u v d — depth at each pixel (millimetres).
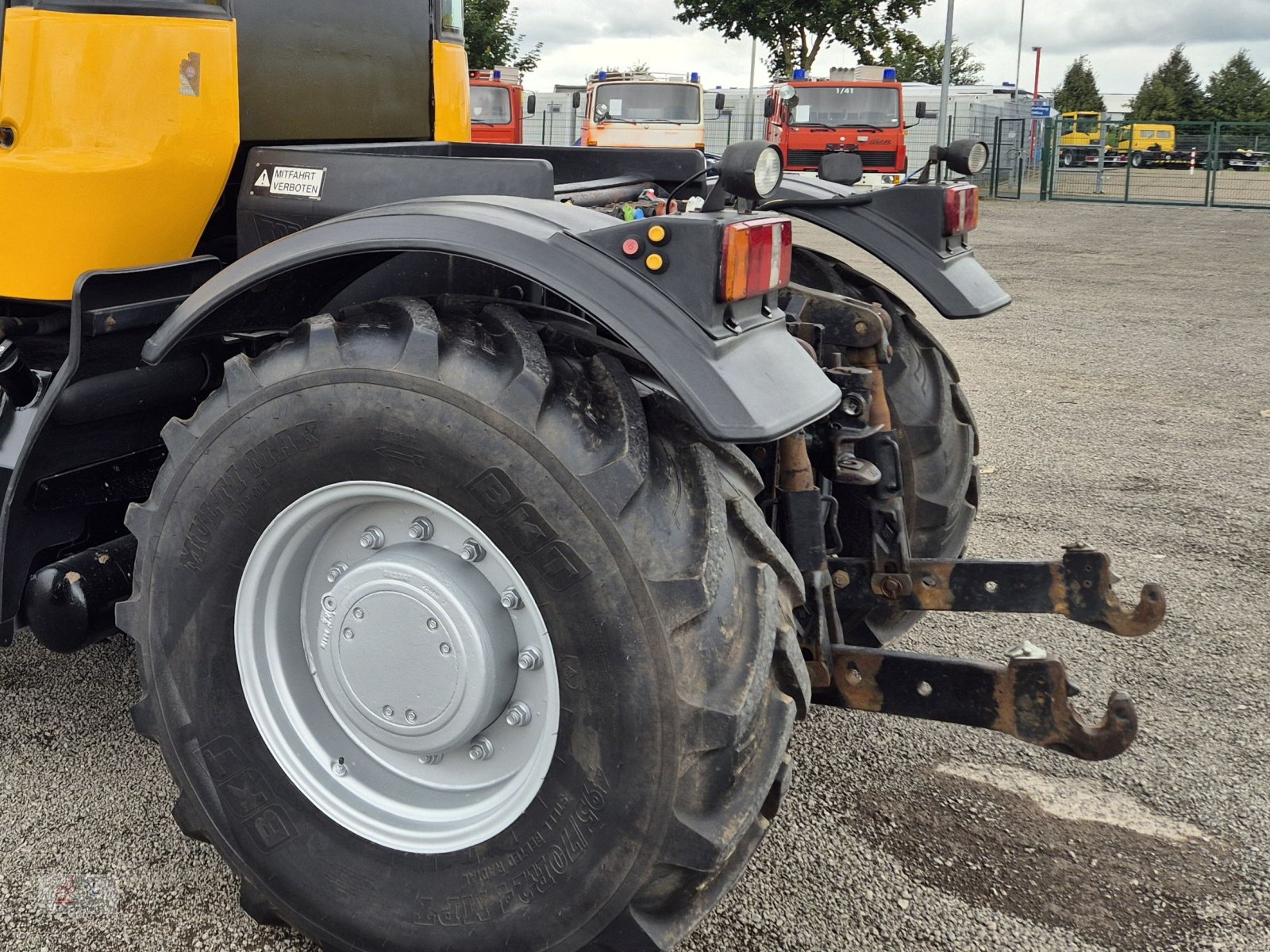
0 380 2369
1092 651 3279
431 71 3199
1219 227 17734
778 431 1619
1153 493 4699
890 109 24094
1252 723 2889
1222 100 65812
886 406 2508
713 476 1757
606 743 1674
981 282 2975
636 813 1662
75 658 3146
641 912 1720
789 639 1751
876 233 2955
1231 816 2500
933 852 2367
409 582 1825
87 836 2357
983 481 4867
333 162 2240
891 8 33281
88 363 2236
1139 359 7523
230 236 2711
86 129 2342
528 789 1777
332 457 1802
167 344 1927
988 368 7273
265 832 1971
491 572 1804
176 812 2082
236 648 1968
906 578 2580
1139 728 2865
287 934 2088
